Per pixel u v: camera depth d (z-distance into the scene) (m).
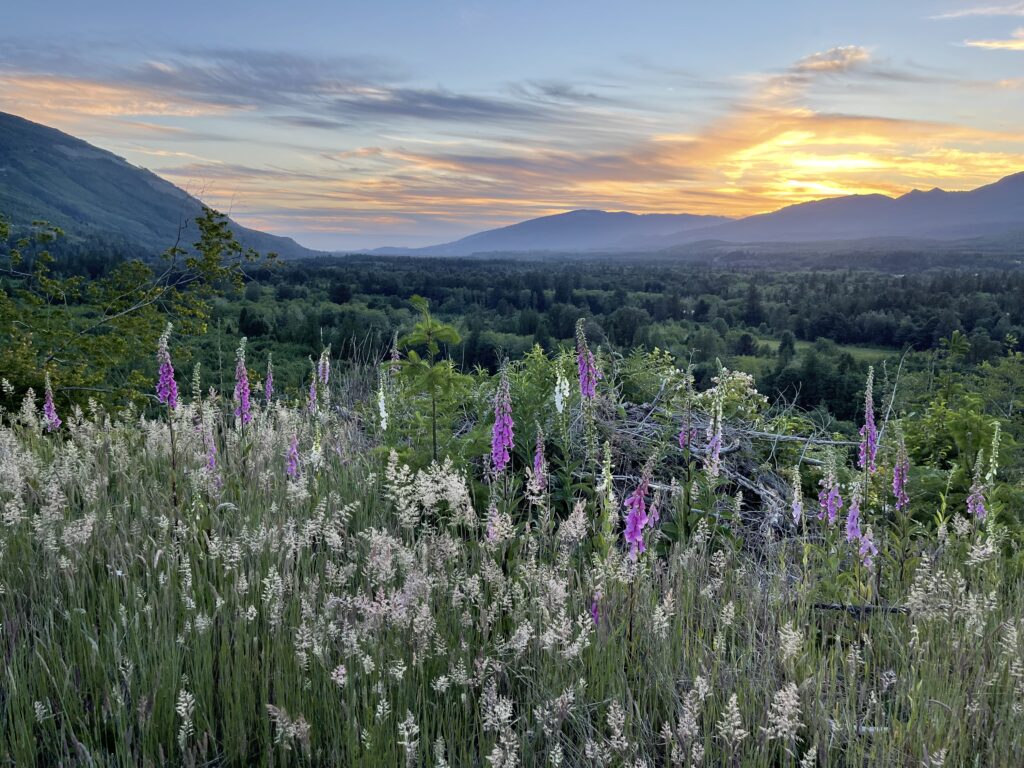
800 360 76.69
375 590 4.18
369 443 7.78
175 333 14.88
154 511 5.14
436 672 3.63
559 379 6.57
